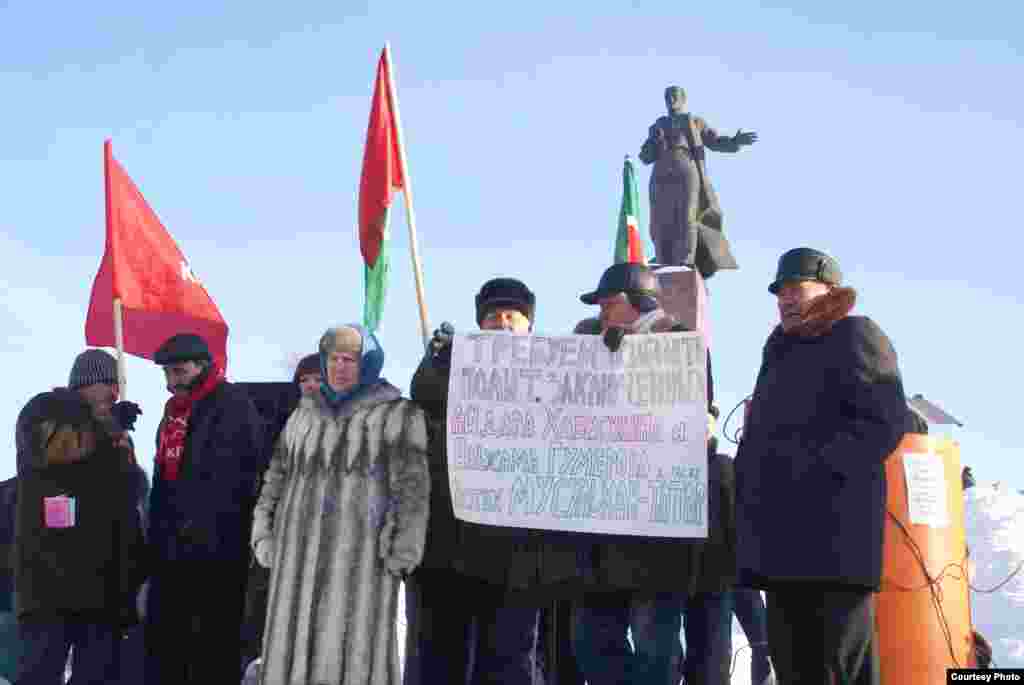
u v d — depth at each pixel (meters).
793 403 5.83
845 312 5.91
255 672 8.30
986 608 15.38
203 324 10.23
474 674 6.64
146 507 7.89
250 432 7.21
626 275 6.94
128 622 7.41
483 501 6.68
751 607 9.02
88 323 10.35
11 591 8.40
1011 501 20.66
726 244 17.75
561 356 6.83
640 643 6.62
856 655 5.66
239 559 7.06
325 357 6.71
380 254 10.21
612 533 6.60
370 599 6.31
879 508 5.65
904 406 5.77
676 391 6.69
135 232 10.03
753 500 5.80
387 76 10.14
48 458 7.29
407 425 6.55
